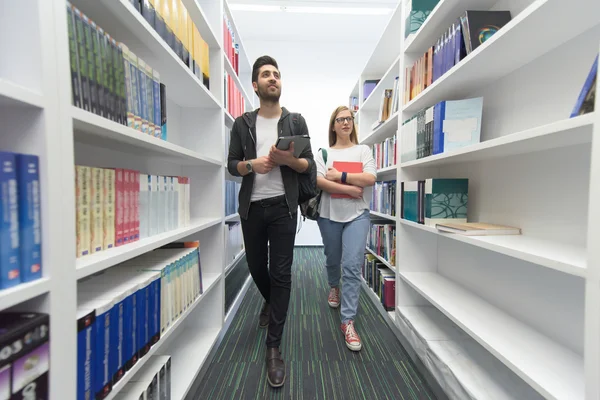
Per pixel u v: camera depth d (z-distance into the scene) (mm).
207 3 1557
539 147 858
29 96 413
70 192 489
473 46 1010
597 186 510
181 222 1120
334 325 1650
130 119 750
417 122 1412
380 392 1109
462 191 1247
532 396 861
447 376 1012
